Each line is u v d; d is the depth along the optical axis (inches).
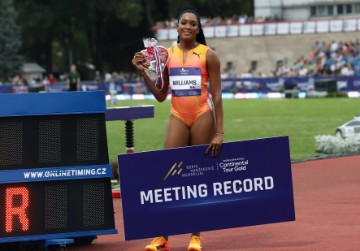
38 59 3956.7
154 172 410.3
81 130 418.9
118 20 3752.5
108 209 420.2
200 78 423.2
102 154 420.5
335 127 1371.8
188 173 413.1
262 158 420.2
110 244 450.6
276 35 3152.1
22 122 414.0
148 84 430.6
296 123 1472.7
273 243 439.5
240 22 3196.4
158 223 410.9
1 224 410.0
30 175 412.2
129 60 3826.3
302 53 3122.5
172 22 3282.5
